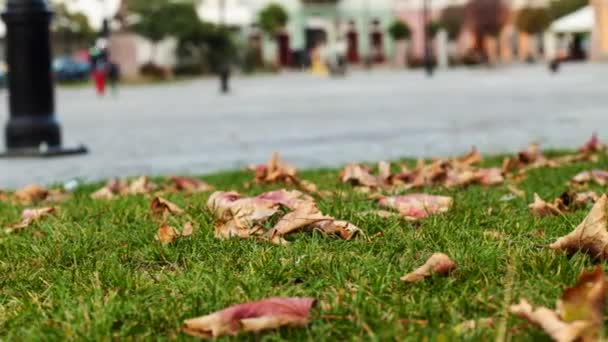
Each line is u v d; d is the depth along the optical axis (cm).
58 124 386
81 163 345
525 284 126
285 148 383
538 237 150
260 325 115
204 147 400
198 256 147
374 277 130
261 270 137
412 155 335
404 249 145
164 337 118
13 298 135
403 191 201
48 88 382
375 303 122
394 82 1371
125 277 136
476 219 164
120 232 167
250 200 167
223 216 167
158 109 787
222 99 964
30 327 123
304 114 634
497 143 378
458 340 111
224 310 116
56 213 190
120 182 241
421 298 122
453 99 787
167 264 148
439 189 204
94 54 1299
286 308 117
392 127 488
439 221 160
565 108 613
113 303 124
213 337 114
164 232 155
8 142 380
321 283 130
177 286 133
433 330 114
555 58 1555
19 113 379
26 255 155
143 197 209
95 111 784
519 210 175
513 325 113
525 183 217
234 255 146
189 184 234
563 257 134
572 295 113
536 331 111
